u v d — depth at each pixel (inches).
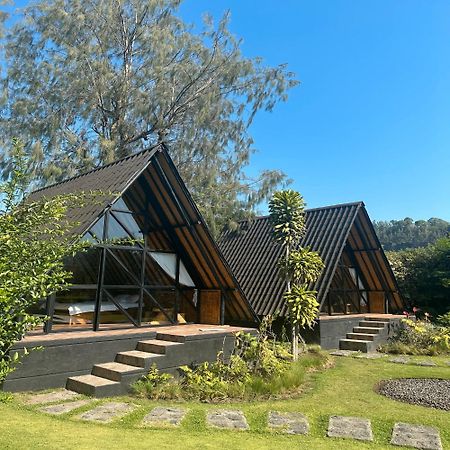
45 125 647.8
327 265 526.9
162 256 432.1
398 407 262.2
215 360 357.4
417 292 922.7
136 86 754.2
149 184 420.5
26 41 701.3
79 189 408.8
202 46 768.9
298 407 255.9
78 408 237.5
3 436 178.4
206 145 759.7
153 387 280.4
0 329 144.9
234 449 182.9
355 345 519.5
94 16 724.0
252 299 542.3
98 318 354.0
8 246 154.3
